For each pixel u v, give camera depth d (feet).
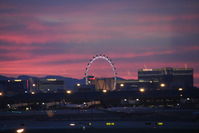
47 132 445.37
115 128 465.47
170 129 440.04
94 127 479.82
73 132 441.27
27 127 494.18
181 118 573.74
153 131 429.79
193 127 454.40
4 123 558.56
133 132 428.97
